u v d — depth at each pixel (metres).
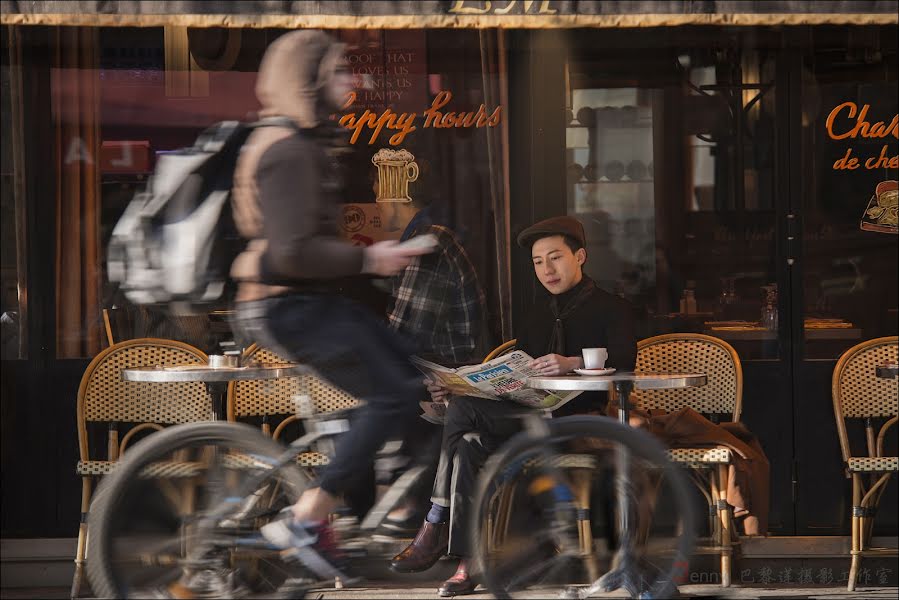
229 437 13.05
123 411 18.27
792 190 19.55
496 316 19.45
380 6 16.00
